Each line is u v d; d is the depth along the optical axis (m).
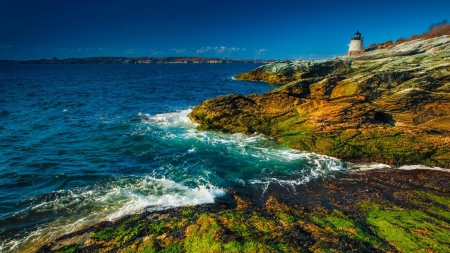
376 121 19.66
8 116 28.41
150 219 10.87
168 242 9.12
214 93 47.38
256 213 10.94
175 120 26.36
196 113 24.70
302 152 18.84
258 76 70.88
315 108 20.69
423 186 14.12
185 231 9.72
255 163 17.11
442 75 19.70
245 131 22.33
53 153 18.45
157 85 61.31
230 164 16.97
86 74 106.94
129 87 56.97
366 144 17.91
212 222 9.86
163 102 37.50
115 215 11.38
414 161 17.11
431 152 16.97
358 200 12.60
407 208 11.75
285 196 13.12
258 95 23.73
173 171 15.88
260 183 14.50
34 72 120.69
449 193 13.31
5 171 15.59
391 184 14.35
